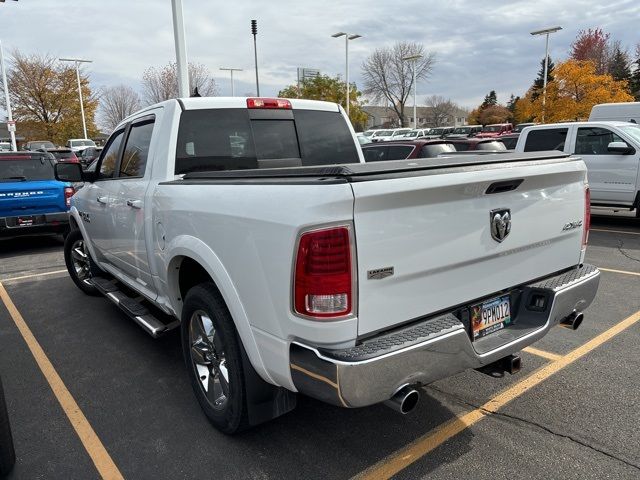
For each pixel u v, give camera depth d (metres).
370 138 32.41
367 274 2.15
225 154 3.65
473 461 2.71
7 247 9.76
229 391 2.79
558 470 2.62
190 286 3.43
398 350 2.15
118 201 4.08
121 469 2.74
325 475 2.64
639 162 9.23
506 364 2.82
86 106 45.47
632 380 3.57
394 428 3.06
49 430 3.14
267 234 2.27
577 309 3.10
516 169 2.63
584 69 24.94
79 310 5.54
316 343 2.15
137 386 3.71
